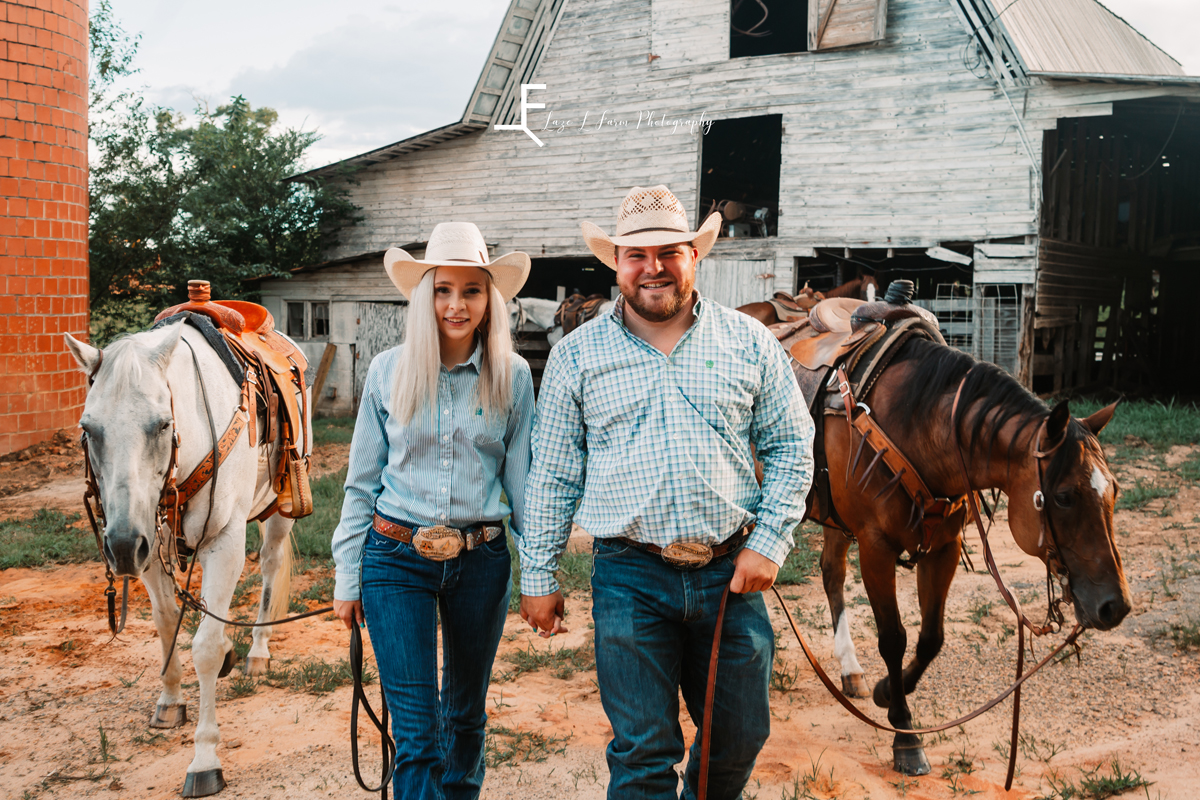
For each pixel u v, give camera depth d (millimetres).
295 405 4312
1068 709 3828
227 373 3773
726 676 2418
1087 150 14812
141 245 16562
